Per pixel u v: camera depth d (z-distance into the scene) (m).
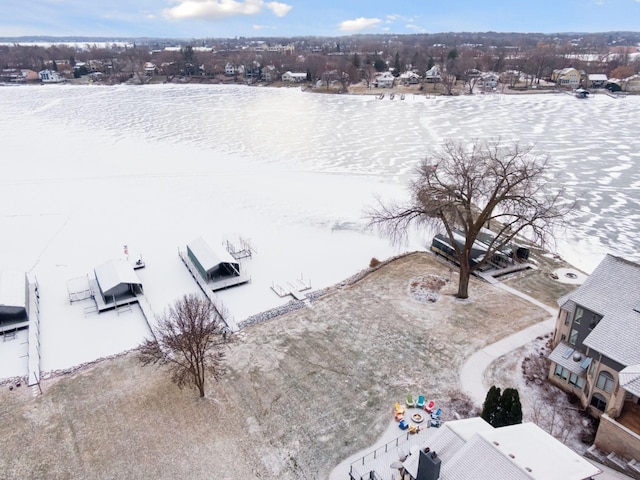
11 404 29.41
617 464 23.83
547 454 20.27
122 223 58.41
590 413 27.73
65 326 38.03
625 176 74.50
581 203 64.19
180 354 33.78
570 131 104.81
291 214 61.78
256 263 49.03
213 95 172.00
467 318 37.94
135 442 26.27
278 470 24.50
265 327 37.53
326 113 131.88
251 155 88.50
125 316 39.53
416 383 30.77
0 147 91.19
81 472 24.42
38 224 57.66
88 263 48.47
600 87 174.75
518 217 40.12
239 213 62.06
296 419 27.91
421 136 102.06
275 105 147.25
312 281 45.34
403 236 54.59
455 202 38.81
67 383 31.33
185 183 72.94
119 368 32.78
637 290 27.69
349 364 32.75
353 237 55.19
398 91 176.62
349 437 26.56
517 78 187.00
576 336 30.00
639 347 25.28
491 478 19.08
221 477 24.08
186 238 54.53
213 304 39.97
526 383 30.45
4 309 36.38
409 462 22.08
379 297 41.62
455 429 22.58
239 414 28.28
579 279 44.72
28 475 24.28
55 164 81.38
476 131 106.00
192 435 26.72
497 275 45.38
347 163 83.38
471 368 31.95
